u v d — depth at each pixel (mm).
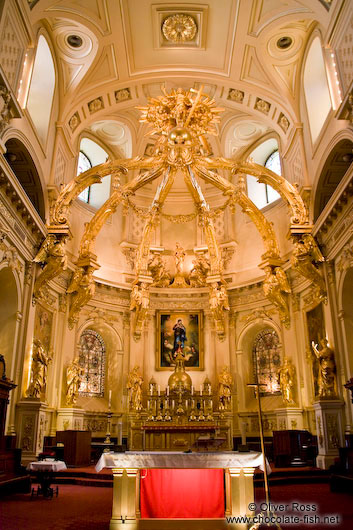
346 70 11930
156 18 15250
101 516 7758
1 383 10398
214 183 16281
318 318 15562
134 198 21672
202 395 18641
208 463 6965
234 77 17344
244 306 19875
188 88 18453
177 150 15047
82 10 14141
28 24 11727
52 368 16375
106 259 20031
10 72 11367
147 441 16891
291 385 16922
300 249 14547
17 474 10625
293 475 12812
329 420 13508
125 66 16812
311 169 15648
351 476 10055
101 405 18688
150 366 19875
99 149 20969
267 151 21078
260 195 20797
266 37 15195
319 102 15109
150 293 20703
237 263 20484
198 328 20469
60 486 12039
